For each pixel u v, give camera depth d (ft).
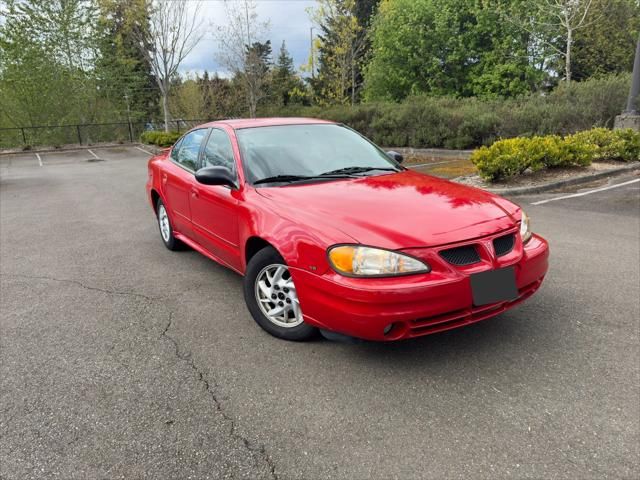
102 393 9.23
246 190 12.21
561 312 12.21
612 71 81.10
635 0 78.84
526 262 10.09
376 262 8.98
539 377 9.41
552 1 65.72
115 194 33.96
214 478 7.08
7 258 18.40
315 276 9.63
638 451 7.38
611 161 36.65
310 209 10.51
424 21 89.15
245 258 12.10
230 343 11.10
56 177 46.24
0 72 91.97
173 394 9.16
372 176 12.78
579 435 7.76
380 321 8.90
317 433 7.99
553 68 81.61
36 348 11.05
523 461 7.24
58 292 14.58
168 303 13.52
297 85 125.90
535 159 31.19
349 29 83.46
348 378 9.55
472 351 10.44
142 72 123.24
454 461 7.28
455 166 40.11
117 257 18.12
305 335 10.82
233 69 81.97
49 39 93.50
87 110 100.68
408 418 8.30
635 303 12.64
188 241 16.71
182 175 16.05
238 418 8.42
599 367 9.69
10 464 7.43
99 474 7.20
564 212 23.50
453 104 56.24
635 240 18.43
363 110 60.18
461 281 9.05
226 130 14.42
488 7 80.69
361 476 7.04
